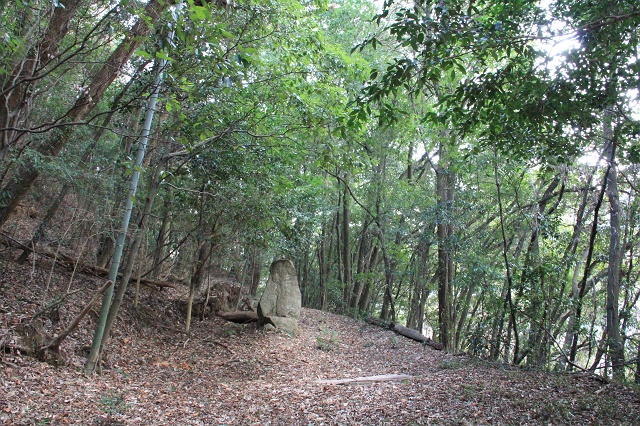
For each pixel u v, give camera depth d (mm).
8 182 7797
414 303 20094
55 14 5031
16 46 4492
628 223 13008
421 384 8109
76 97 7043
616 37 5148
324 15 16656
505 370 9180
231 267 18922
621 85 5410
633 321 13453
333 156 8336
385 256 18078
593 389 7277
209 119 8422
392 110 5648
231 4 6012
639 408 6199
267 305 13508
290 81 7980
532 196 14562
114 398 6188
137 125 10156
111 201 9195
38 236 9102
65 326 8305
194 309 13133
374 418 6129
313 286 25828
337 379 9180
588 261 11758
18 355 6469
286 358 10703
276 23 7145
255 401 7102
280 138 8969
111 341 9062
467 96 5574
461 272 14164
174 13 3994
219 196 10258
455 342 15969
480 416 5871
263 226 11258
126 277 8086
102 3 4938
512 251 17328
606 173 10656
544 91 5406
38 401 5426
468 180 14555
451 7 4996
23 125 5512
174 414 6129
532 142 6562
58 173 7477
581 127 6215
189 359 9703
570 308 11227
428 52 5094
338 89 8562
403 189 17172
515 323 10805
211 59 4531
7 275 8914
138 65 7008
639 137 7023
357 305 20609
